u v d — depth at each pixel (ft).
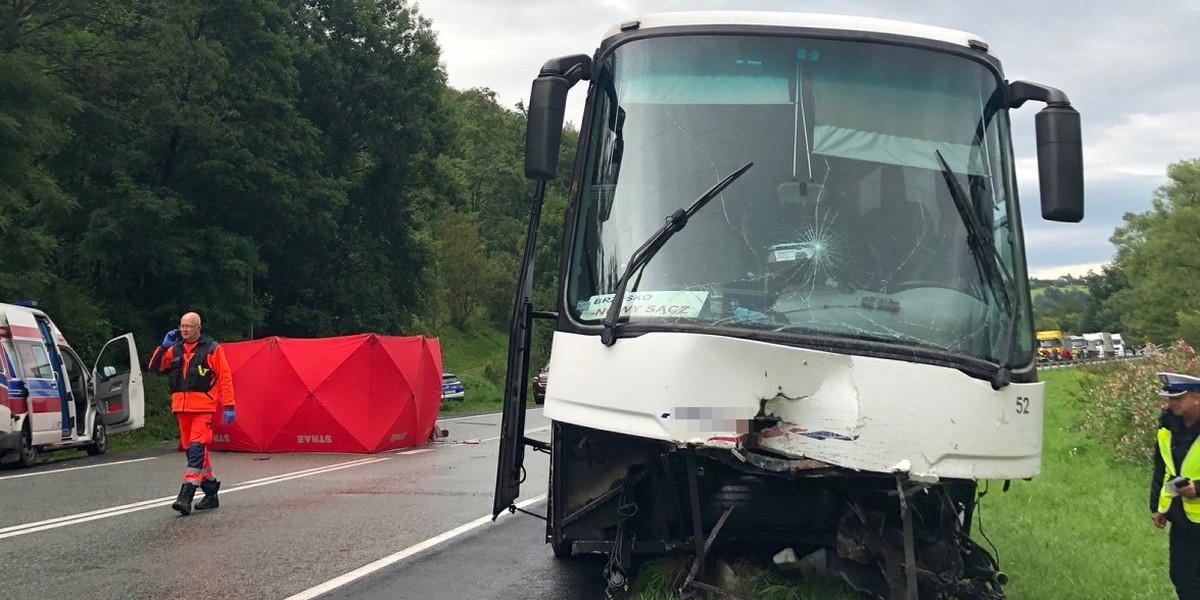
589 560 25.13
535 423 84.02
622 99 18.60
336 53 137.69
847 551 17.69
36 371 53.67
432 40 143.74
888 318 16.74
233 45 105.29
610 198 18.15
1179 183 264.93
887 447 15.61
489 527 30.48
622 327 16.78
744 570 18.44
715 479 17.89
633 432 16.17
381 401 61.36
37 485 42.34
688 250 17.25
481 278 256.11
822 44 18.49
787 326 16.56
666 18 18.95
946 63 18.70
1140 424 47.03
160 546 27.02
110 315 97.14
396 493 39.11
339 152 139.95
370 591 21.67
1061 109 18.21
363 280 140.56
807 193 17.56
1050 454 51.75
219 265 101.81
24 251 76.07
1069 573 23.57
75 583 22.29
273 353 61.11
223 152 102.53
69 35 86.74
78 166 93.35
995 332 17.03
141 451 64.34
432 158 148.46
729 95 18.22
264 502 36.29
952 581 17.26
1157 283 254.27
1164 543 28.09
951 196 17.80
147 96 92.43
